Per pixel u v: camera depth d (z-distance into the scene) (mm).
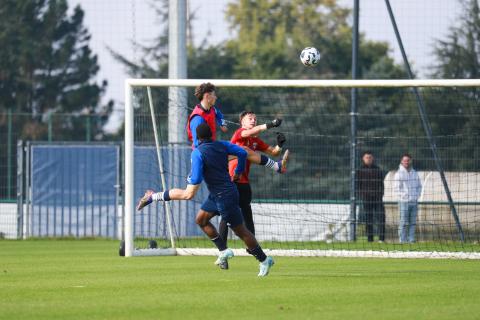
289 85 38000
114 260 35562
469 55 86250
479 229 47531
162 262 34375
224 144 26562
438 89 72438
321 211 49375
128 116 38750
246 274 28484
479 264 33531
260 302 21031
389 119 76250
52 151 55938
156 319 18406
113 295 22469
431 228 48125
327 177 60625
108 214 55438
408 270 30406
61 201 55844
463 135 46375
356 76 53219
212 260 35531
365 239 47250
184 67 52844
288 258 37094
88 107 110562
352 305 20500
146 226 50500
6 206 56750
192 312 19391
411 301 21219
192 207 50281
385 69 100938
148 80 39000
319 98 80250
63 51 110562
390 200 48938
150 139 59312
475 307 20156
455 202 45531
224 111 81188
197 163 26250
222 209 26500
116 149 55312
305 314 19047
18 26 110188
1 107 109000
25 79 109688
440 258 36906
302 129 79312
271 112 80938
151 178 49469
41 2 110875
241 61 114000
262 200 50969
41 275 28328
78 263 33844
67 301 21250
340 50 112875
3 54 109500
